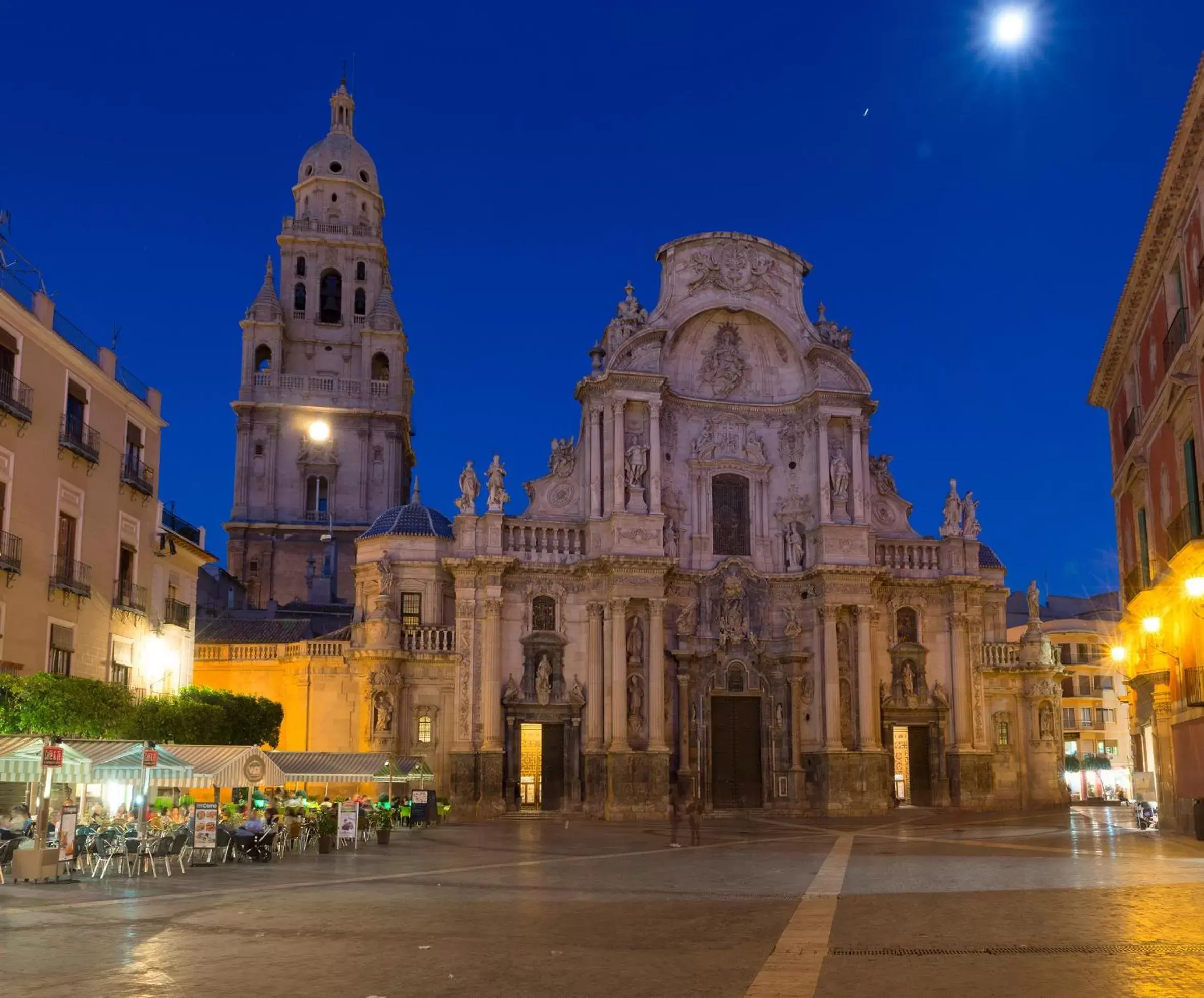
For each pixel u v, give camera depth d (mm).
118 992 14594
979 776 64438
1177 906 20781
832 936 18438
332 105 113500
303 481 98188
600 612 62094
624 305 64875
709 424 66812
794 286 67875
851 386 65500
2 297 38156
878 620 65562
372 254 106938
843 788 61188
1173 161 36312
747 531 66125
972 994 13766
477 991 14508
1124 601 51219
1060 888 24203
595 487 63312
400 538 68375
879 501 67812
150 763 30297
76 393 43438
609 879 28578
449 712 62594
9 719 34188
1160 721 44688
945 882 26234
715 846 40469
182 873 29953
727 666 64000
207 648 65000
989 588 70750
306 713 62844
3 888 25922
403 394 105250
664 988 14578
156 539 50188
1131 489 48906
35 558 40156
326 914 21828
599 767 60281
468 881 28156
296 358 103000
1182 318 37531
